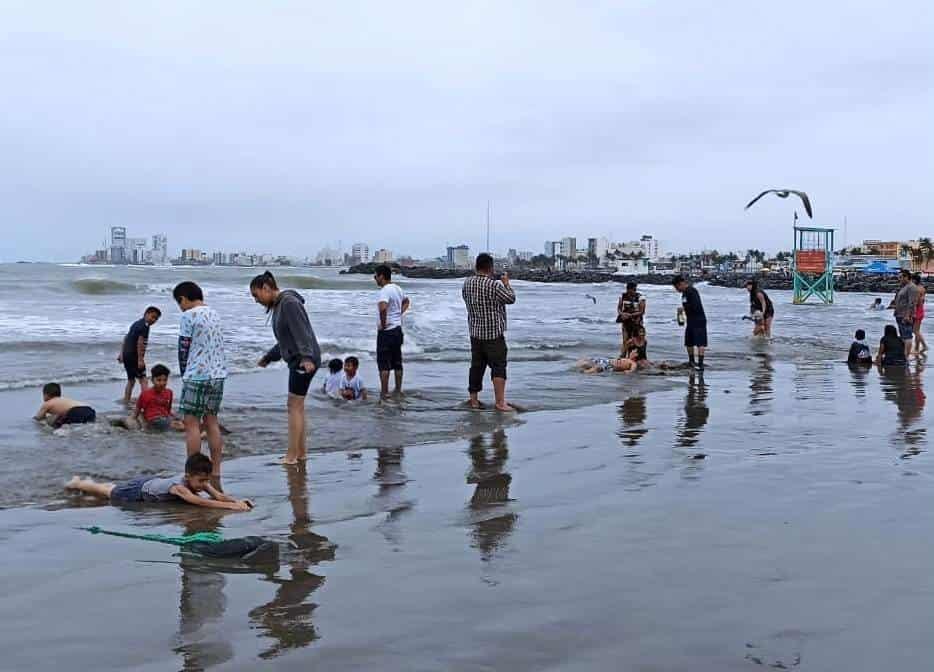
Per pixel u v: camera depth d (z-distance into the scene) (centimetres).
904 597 423
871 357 1730
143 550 509
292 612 407
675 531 542
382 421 990
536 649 363
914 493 641
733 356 1894
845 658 353
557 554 496
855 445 840
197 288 723
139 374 1129
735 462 759
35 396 1159
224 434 902
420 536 536
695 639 372
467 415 1042
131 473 731
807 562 478
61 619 399
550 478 702
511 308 4438
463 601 420
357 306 3672
